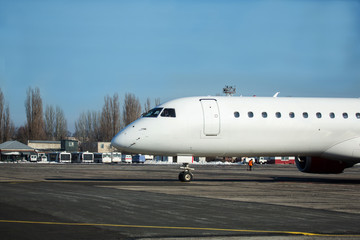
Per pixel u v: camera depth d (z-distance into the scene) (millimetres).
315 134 26188
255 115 25734
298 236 9484
